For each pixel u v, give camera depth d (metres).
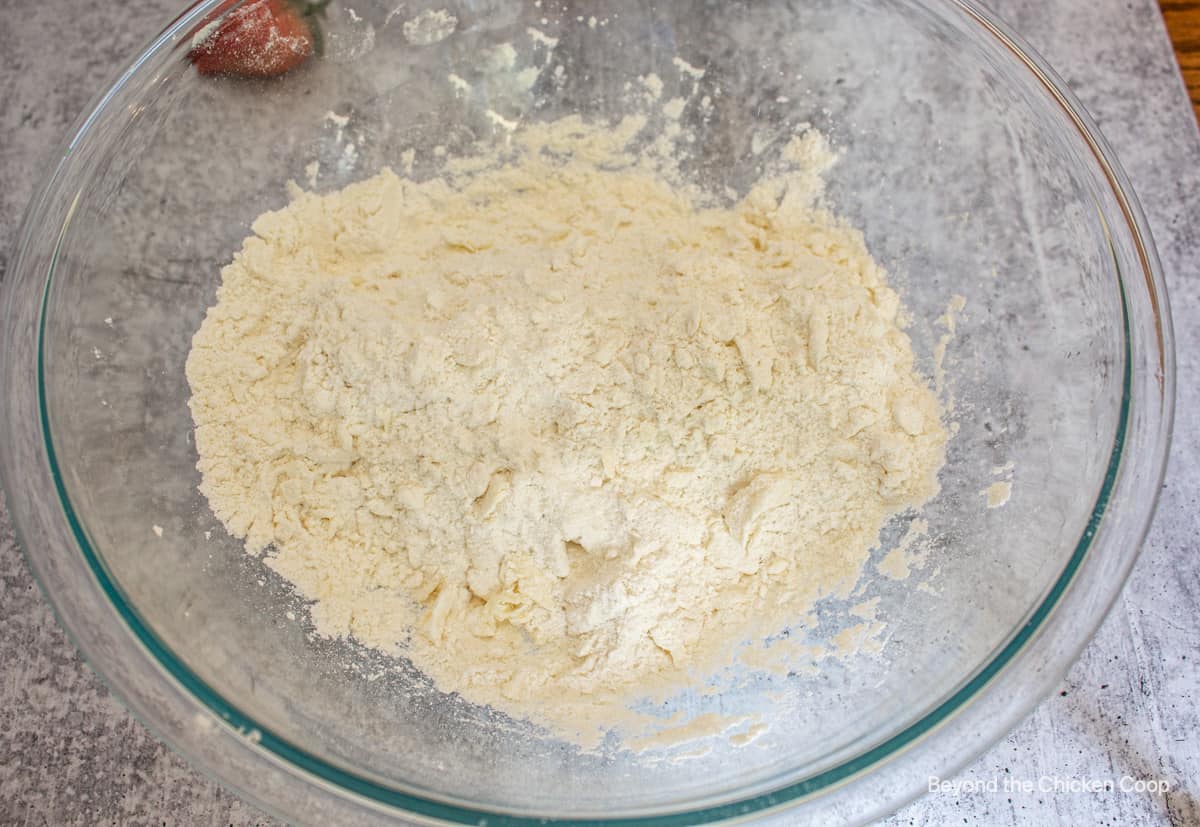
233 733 0.19
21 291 0.21
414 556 0.21
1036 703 0.19
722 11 0.24
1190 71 0.26
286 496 0.21
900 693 0.20
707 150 0.25
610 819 0.19
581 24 0.24
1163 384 0.20
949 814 0.21
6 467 0.20
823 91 0.24
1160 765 0.21
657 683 0.21
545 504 0.21
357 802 0.19
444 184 0.25
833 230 0.24
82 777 0.21
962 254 0.23
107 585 0.20
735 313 0.21
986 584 0.21
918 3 0.23
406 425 0.21
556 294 0.21
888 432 0.21
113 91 0.22
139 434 0.22
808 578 0.21
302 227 0.23
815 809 0.19
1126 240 0.21
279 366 0.22
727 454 0.21
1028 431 0.22
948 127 0.23
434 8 0.23
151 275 0.22
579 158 0.25
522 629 0.21
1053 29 0.26
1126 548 0.20
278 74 0.23
